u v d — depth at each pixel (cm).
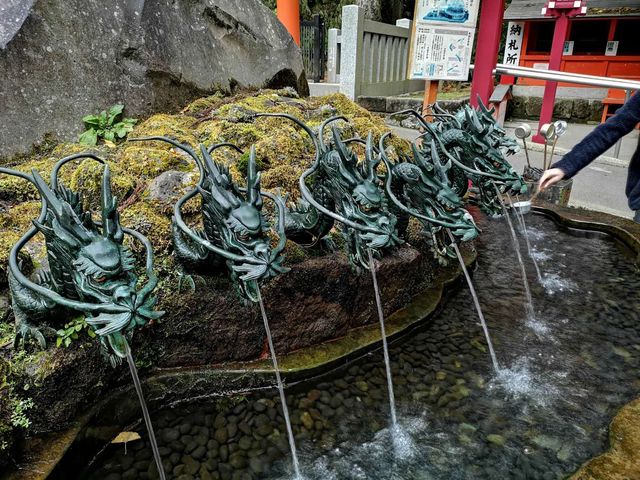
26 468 213
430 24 596
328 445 259
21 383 222
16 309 234
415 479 239
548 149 891
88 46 455
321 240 317
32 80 416
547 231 552
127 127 462
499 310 389
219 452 252
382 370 315
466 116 390
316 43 1650
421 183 301
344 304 319
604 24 1266
